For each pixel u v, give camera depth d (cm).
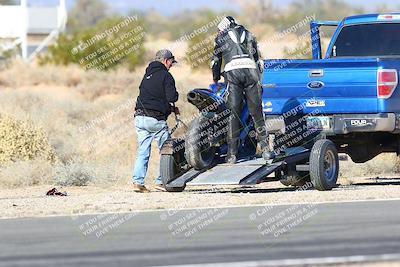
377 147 5028
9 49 15500
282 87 4738
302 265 2605
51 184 5397
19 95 9794
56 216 3791
